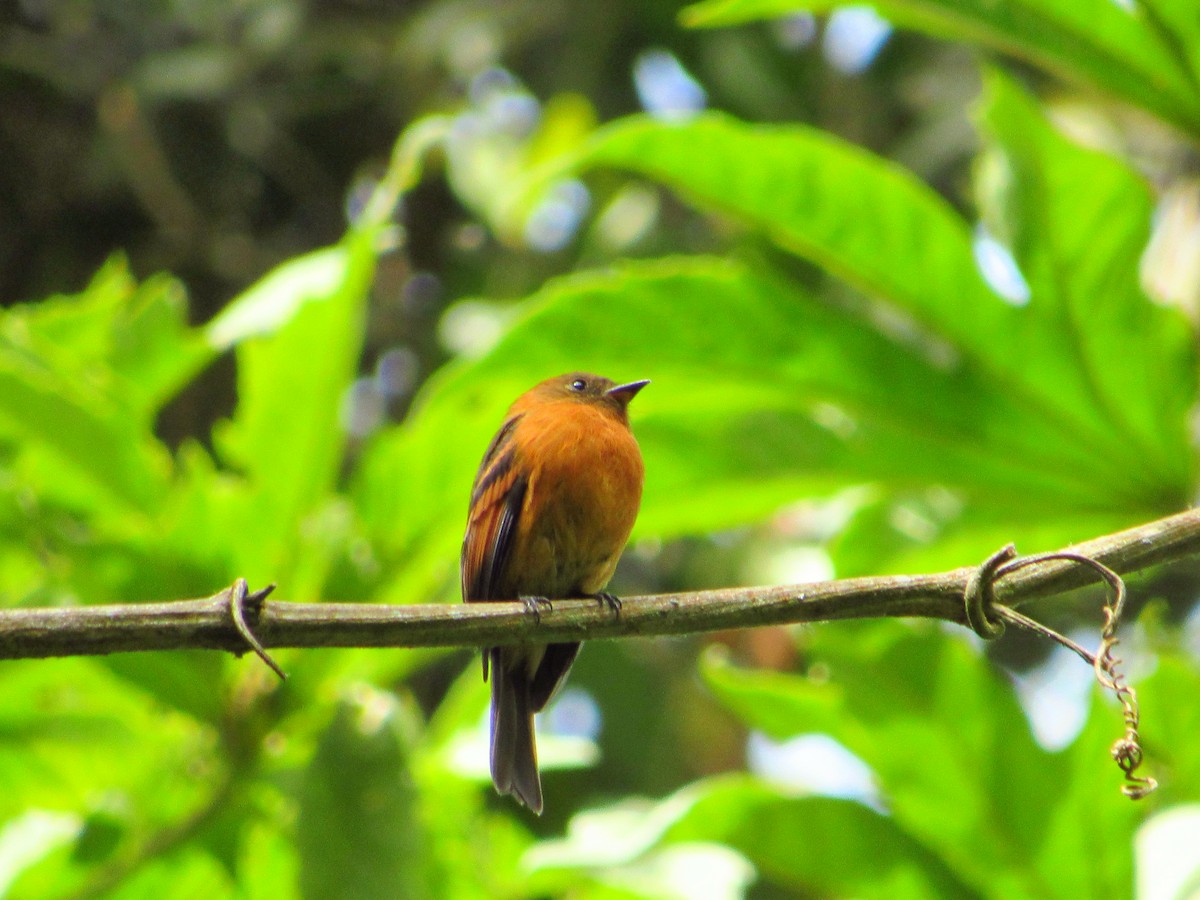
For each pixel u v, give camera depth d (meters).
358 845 7.83
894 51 15.36
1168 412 7.70
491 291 15.91
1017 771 7.52
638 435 8.20
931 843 7.70
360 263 7.99
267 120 16.30
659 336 7.87
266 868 8.92
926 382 7.93
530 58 16.42
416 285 16.39
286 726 8.21
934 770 7.62
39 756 8.33
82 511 8.14
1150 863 7.44
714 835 7.92
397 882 7.77
